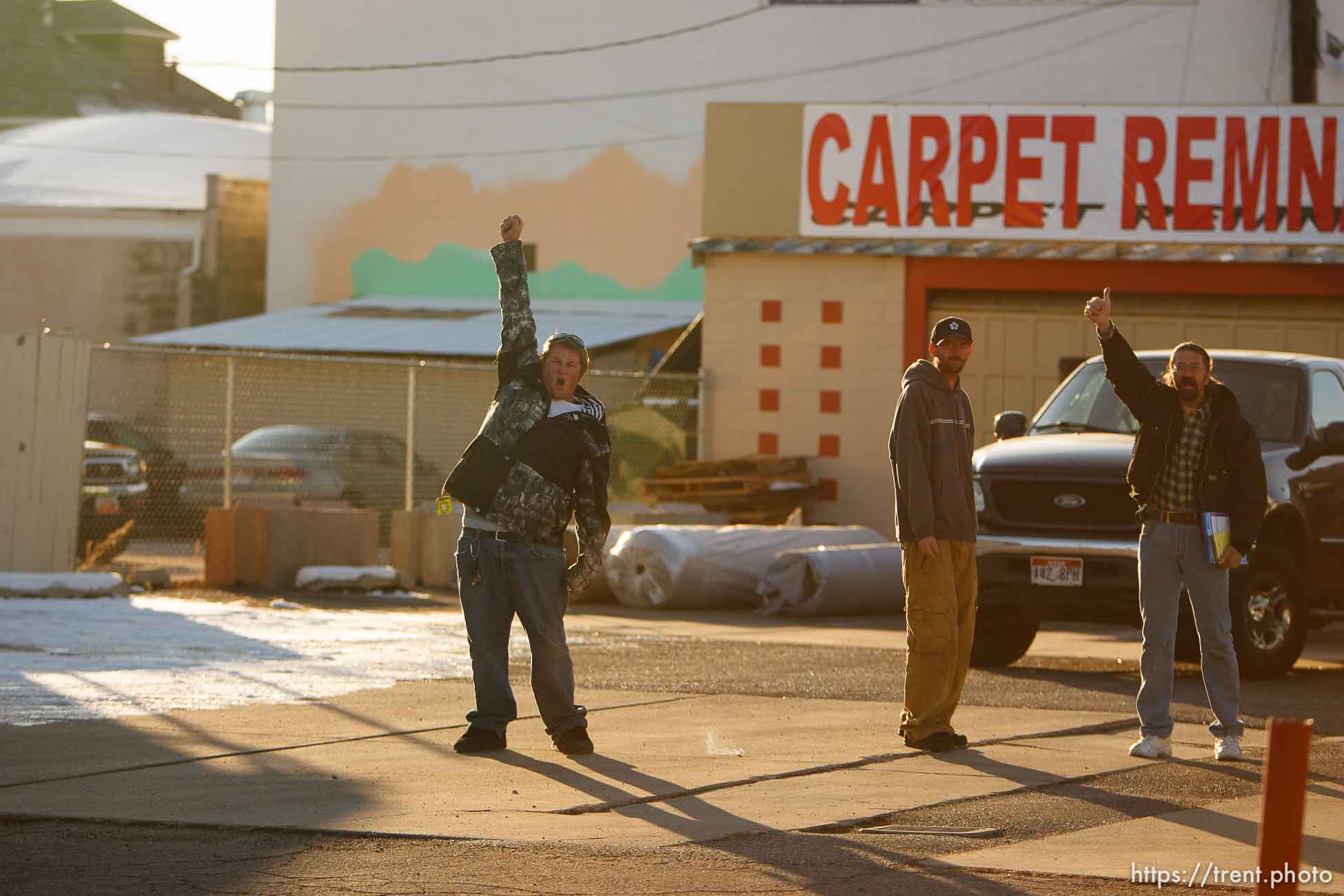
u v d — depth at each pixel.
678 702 13.05
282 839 8.16
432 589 23.98
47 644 15.62
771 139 28.58
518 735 11.34
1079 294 27.88
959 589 11.28
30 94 81.38
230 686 13.20
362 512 23.62
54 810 8.76
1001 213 27.73
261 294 56.56
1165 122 27.17
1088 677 15.51
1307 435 16.56
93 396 53.28
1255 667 15.54
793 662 15.88
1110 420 17.03
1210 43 47.00
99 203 58.00
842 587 21.12
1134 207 27.30
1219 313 27.55
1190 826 8.70
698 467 28.23
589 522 10.68
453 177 54.44
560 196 53.12
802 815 8.85
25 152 63.00
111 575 20.83
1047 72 48.22
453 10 54.28
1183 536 10.91
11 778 9.57
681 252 51.78
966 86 48.88
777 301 28.89
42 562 21.97
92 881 7.36
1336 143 26.69
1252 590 15.53
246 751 10.48
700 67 51.53
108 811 8.76
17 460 21.98
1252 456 10.89
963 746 11.11
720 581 21.91
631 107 52.34
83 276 53.94
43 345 21.95
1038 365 28.05
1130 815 8.97
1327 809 9.32
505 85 53.75
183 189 60.94
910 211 28.03
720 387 29.16
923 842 8.25
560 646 10.66
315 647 15.95
